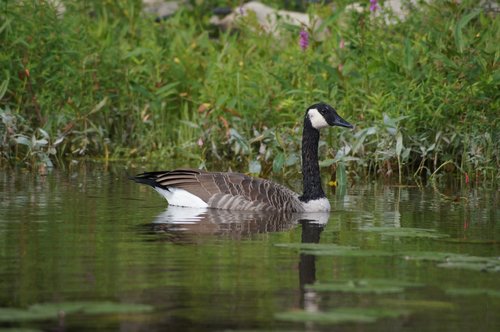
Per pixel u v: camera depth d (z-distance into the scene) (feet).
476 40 60.39
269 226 41.86
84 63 67.36
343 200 49.98
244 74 68.39
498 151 57.62
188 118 68.08
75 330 26.25
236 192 46.91
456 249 36.58
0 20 66.33
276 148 60.34
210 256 34.81
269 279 31.58
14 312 27.22
